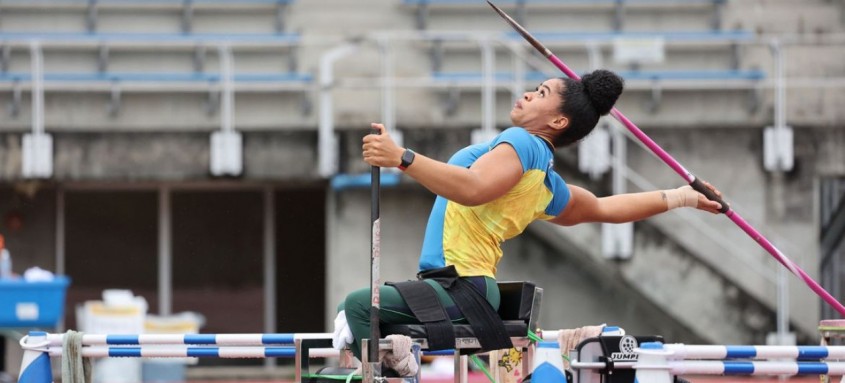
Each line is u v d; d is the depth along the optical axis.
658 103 43.59
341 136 42.38
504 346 15.97
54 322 33.78
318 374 16.69
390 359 15.24
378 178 15.05
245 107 43.34
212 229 44.81
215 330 44.66
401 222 42.62
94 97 43.09
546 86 16.64
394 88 43.38
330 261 42.34
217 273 44.81
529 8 45.06
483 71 44.47
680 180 43.09
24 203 44.38
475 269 16.11
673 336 42.75
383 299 15.79
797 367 15.83
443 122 43.38
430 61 44.22
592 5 45.09
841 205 45.97
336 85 41.84
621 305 43.00
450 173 15.17
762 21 45.22
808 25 45.22
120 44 43.81
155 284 44.66
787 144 43.38
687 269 40.56
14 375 43.47
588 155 40.97
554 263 42.94
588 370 15.76
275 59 44.28
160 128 42.88
